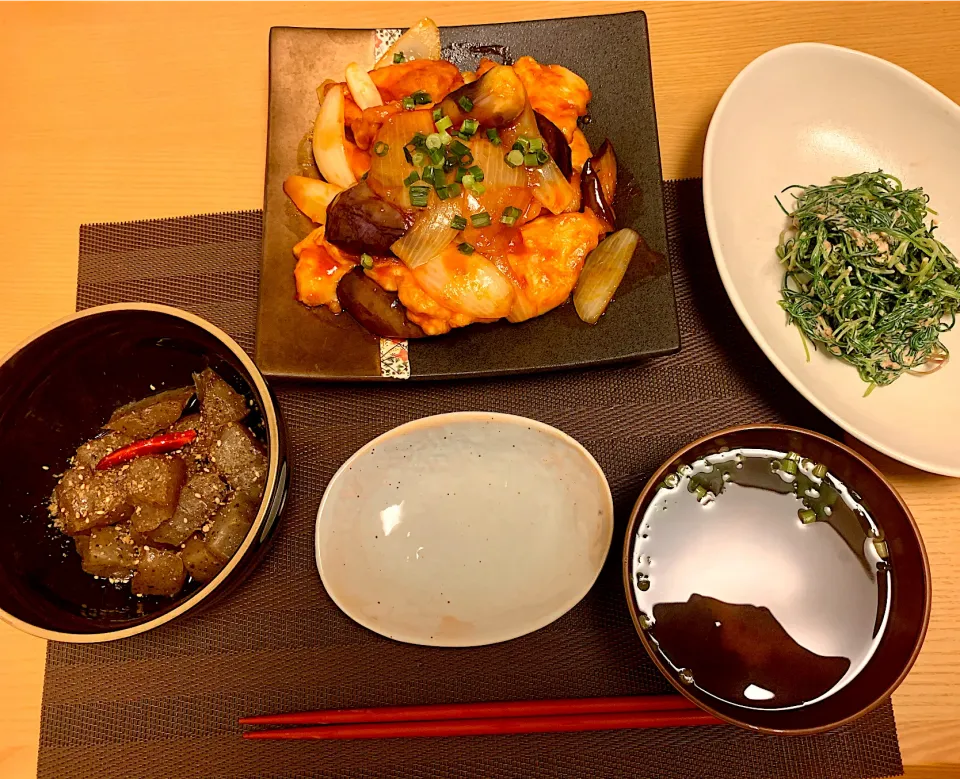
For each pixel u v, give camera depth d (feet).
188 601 1.07
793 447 1.20
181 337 1.18
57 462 1.23
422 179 1.21
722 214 1.30
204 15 1.48
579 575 1.24
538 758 1.25
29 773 1.25
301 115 1.34
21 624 1.07
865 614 1.19
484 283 1.22
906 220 1.34
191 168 1.43
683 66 1.46
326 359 1.28
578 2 1.47
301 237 1.31
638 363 1.35
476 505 1.30
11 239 1.42
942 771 1.23
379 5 1.47
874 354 1.33
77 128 1.45
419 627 1.24
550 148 1.25
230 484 1.20
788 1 1.48
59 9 1.48
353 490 1.27
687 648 1.20
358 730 1.23
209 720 1.26
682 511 1.24
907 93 1.36
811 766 1.24
